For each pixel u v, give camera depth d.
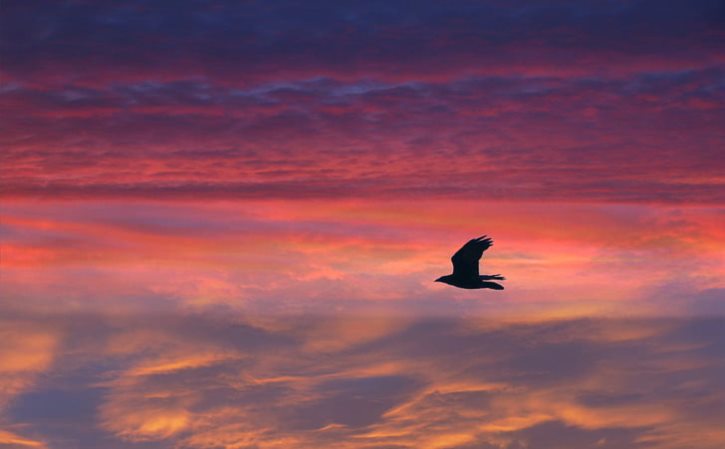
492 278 24.94
